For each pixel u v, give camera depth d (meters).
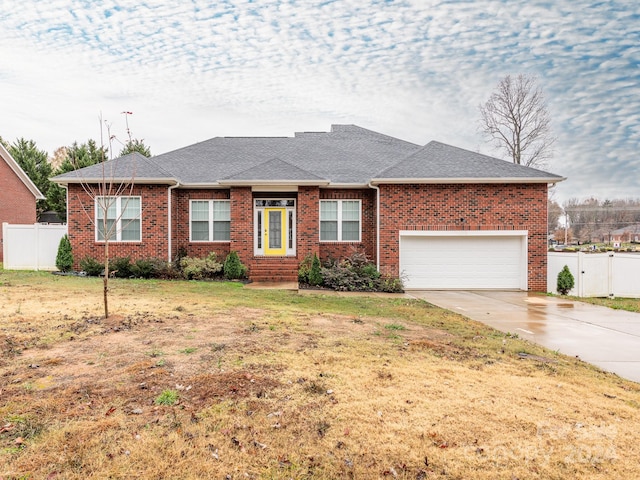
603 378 5.72
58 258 16.16
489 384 5.25
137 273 15.80
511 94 38.16
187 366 5.56
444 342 7.39
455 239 16.30
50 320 7.98
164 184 16.48
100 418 4.11
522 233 16.08
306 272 16.02
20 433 3.79
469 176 15.88
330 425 4.11
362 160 19.62
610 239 51.38
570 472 3.44
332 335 7.51
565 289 15.02
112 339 6.82
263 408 4.42
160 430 3.92
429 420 4.24
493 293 15.36
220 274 16.81
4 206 24.62
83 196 16.47
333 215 17.58
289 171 17.02
